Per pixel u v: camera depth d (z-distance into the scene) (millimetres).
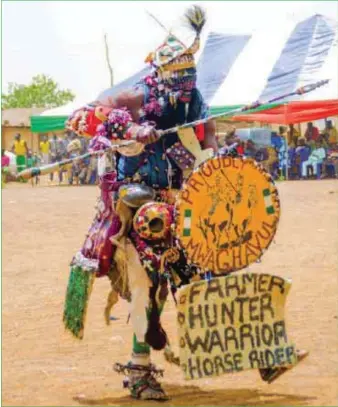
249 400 6301
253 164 6270
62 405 6219
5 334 8469
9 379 6918
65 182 35344
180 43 6480
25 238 15742
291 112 29188
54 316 9281
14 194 27562
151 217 6129
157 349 6242
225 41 32812
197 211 6133
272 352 6273
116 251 6316
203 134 6668
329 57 30250
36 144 50281
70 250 14219
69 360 7527
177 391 6574
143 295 6195
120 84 31406
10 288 10898
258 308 6273
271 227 6355
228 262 6258
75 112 6551
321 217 17953
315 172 31453
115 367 6391
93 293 10414
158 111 6465
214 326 6176
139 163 6418
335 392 6480
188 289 6109
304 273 11508
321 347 7797
